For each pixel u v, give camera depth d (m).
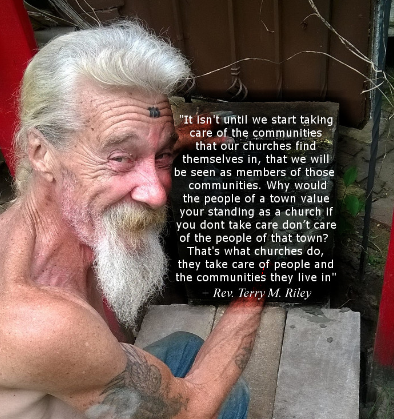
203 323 2.18
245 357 1.38
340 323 2.05
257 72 2.13
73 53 1.03
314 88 2.12
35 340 0.96
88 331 1.01
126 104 1.03
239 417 1.55
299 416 1.81
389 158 2.72
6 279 1.05
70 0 2.18
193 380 1.29
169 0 2.04
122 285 1.19
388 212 2.57
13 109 1.90
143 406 1.12
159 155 1.12
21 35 1.75
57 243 1.17
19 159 1.26
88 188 1.09
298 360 1.96
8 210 1.27
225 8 1.99
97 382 1.04
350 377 1.89
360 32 1.92
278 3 1.92
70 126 1.04
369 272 2.42
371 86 2.02
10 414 1.08
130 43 1.05
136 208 1.12
